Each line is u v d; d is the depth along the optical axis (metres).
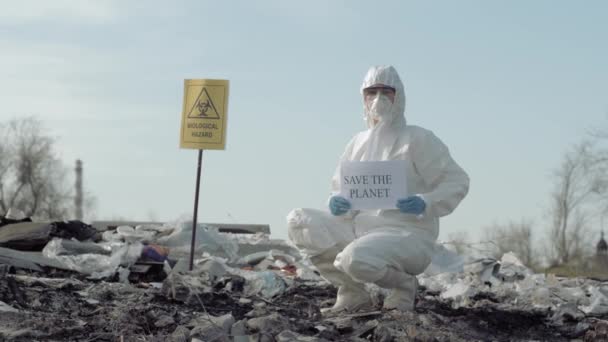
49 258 10.58
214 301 8.52
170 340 6.18
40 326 6.48
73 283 9.02
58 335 6.33
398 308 7.90
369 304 8.05
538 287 10.91
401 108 8.07
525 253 33.25
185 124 11.19
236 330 6.49
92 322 6.76
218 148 11.05
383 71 7.99
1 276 7.65
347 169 7.89
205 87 11.14
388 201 7.79
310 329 6.80
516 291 10.98
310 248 7.90
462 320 8.27
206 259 11.09
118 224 17.31
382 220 7.89
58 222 13.29
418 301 9.48
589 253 37.44
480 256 12.93
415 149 7.96
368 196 7.83
